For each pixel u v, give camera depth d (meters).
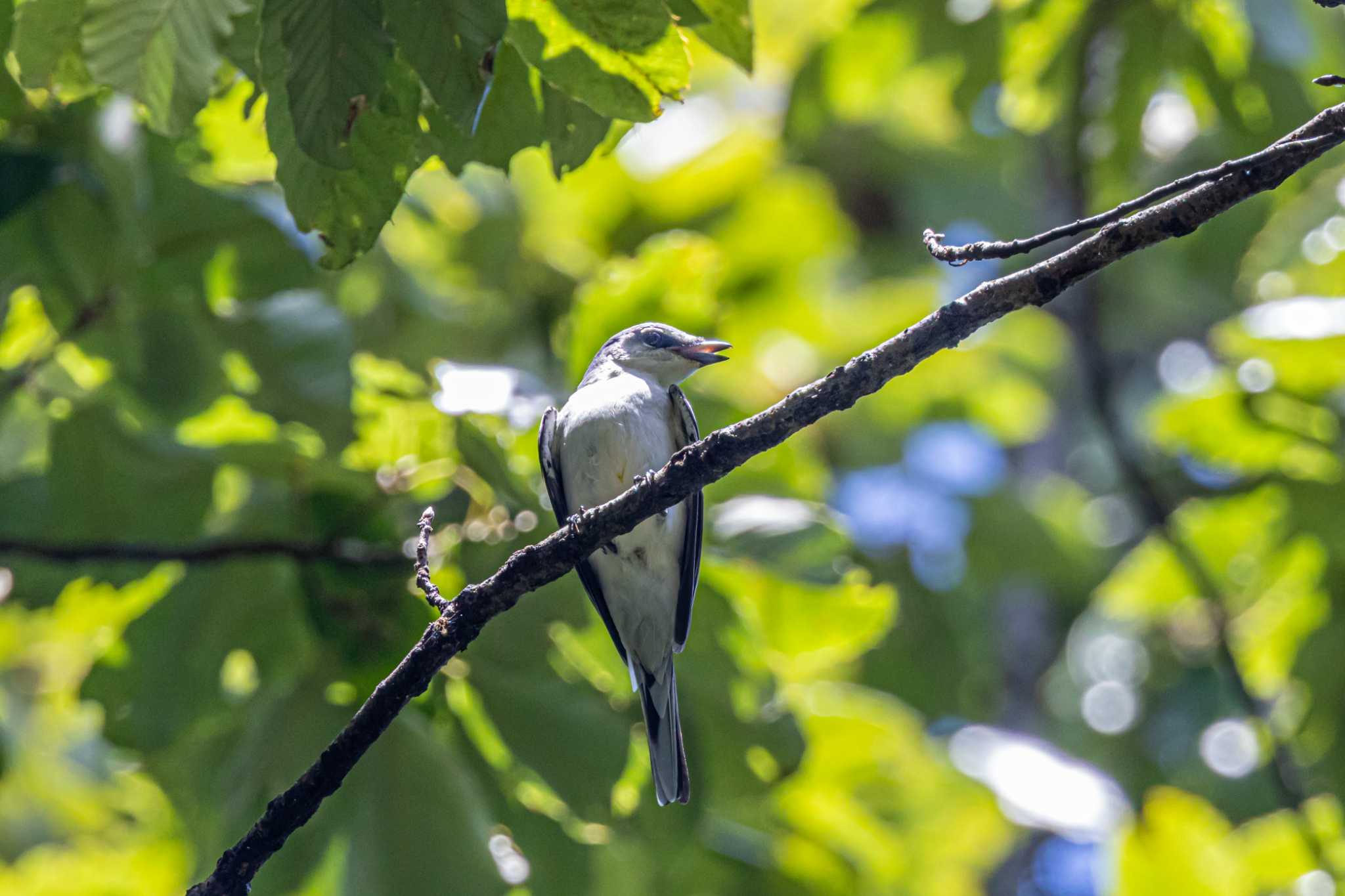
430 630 6.71
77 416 10.15
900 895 13.58
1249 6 11.00
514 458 9.75
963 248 6.06
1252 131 10.77
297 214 6.06
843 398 6.39
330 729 8.83
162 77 6.44
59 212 9.54
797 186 17.22
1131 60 11.00
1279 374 13.09
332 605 8.98
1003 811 14.08
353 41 5.21
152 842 13.78
